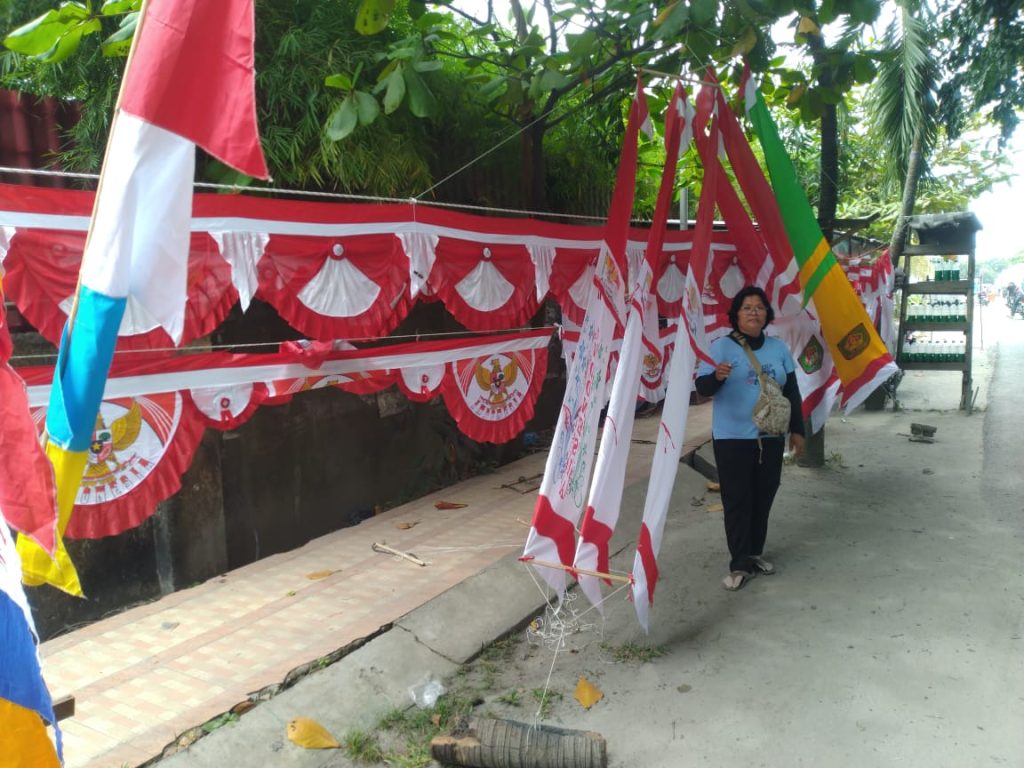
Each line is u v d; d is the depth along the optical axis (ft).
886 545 16.80
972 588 14.42
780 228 15.61
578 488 13.01
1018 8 23.17
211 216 10.17
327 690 11.27
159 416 9.83
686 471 21.99
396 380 12.71
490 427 14.32
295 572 15.58
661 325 20.36
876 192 44.65
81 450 6.31
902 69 26.73
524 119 20.21
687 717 10.88
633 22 15.06
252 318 16.47
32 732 5.19
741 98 15.51
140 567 14.92
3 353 5.94
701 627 13.50
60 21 12.05
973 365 48.29
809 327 17.58
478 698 11.59
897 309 51.75
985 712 10.59
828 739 10.19
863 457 24.67
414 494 21.22
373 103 13.30
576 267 15.40
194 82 5.77
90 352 6.04
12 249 8.65
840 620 13.41
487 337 14.07
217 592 14.66
